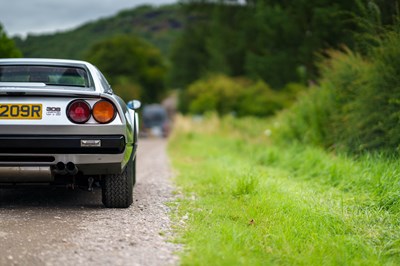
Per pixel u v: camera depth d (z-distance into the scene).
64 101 6.76
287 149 15.00
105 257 5.24
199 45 87.31
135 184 10.41
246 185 8.64
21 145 6.64
